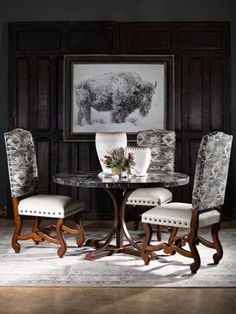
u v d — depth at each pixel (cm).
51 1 542
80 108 542
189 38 540
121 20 543
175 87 542
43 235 381
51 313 267
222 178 352
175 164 543
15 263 361
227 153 351
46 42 541
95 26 541
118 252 388
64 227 409
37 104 543
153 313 267
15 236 390
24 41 541
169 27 540
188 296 294
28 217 548
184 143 543
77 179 358
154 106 541
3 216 556
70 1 542
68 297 291
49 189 545
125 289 306
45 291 302
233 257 380
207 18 543
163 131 470
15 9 543
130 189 381
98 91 541
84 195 546
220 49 540
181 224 339
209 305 279
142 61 538
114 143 370
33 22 541
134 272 339
